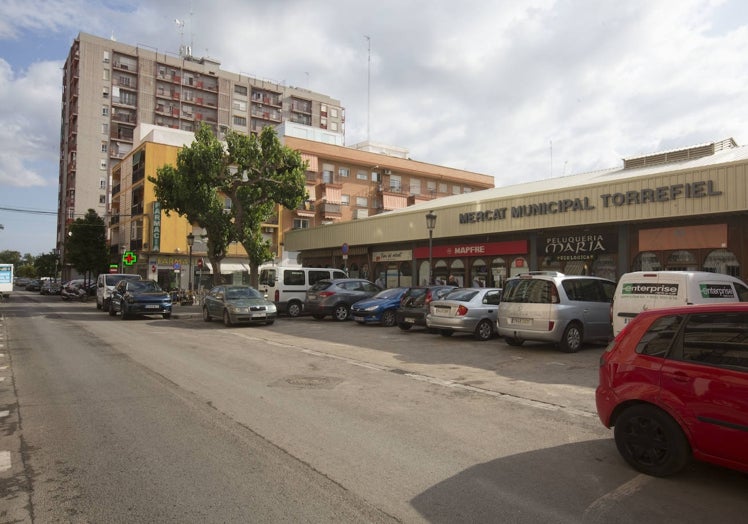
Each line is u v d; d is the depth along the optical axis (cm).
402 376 823
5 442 491
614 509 353
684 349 409
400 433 519
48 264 8919
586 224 1677
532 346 1167
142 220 4284
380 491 379
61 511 348
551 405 641
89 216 4941
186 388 723
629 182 1555
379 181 5062
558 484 396
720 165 1363
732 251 1416
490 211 1962
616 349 457
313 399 659
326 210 4606
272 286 2027
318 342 1252
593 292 1129
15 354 1049
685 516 343
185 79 7569
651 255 1595
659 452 414
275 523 329
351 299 1888
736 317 386
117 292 2203
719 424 375
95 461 440
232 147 2473
